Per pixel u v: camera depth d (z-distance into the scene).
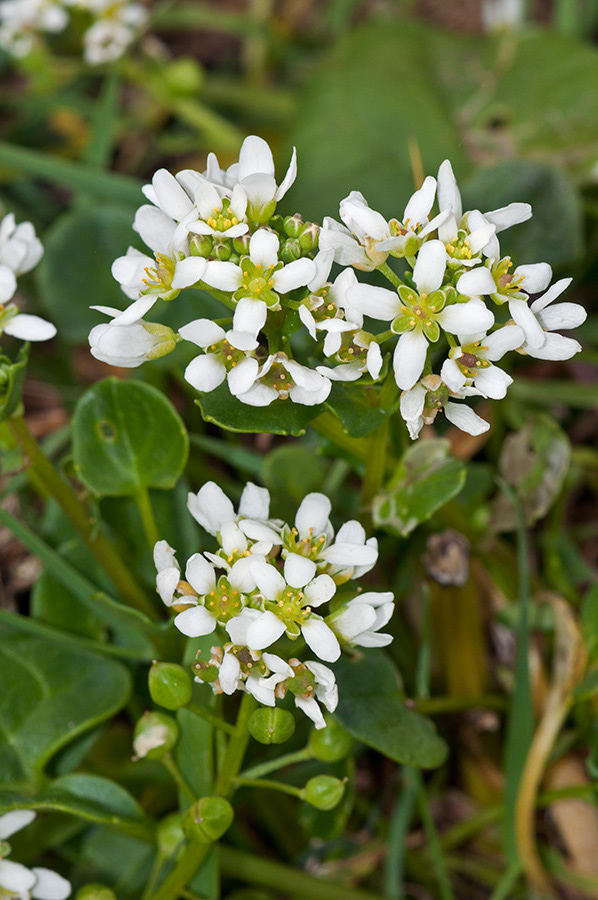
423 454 0.20
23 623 0.21
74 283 0.24
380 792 0.24
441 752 0.20
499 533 0.23
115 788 0.20
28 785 0.20
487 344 0.17
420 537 0.23
